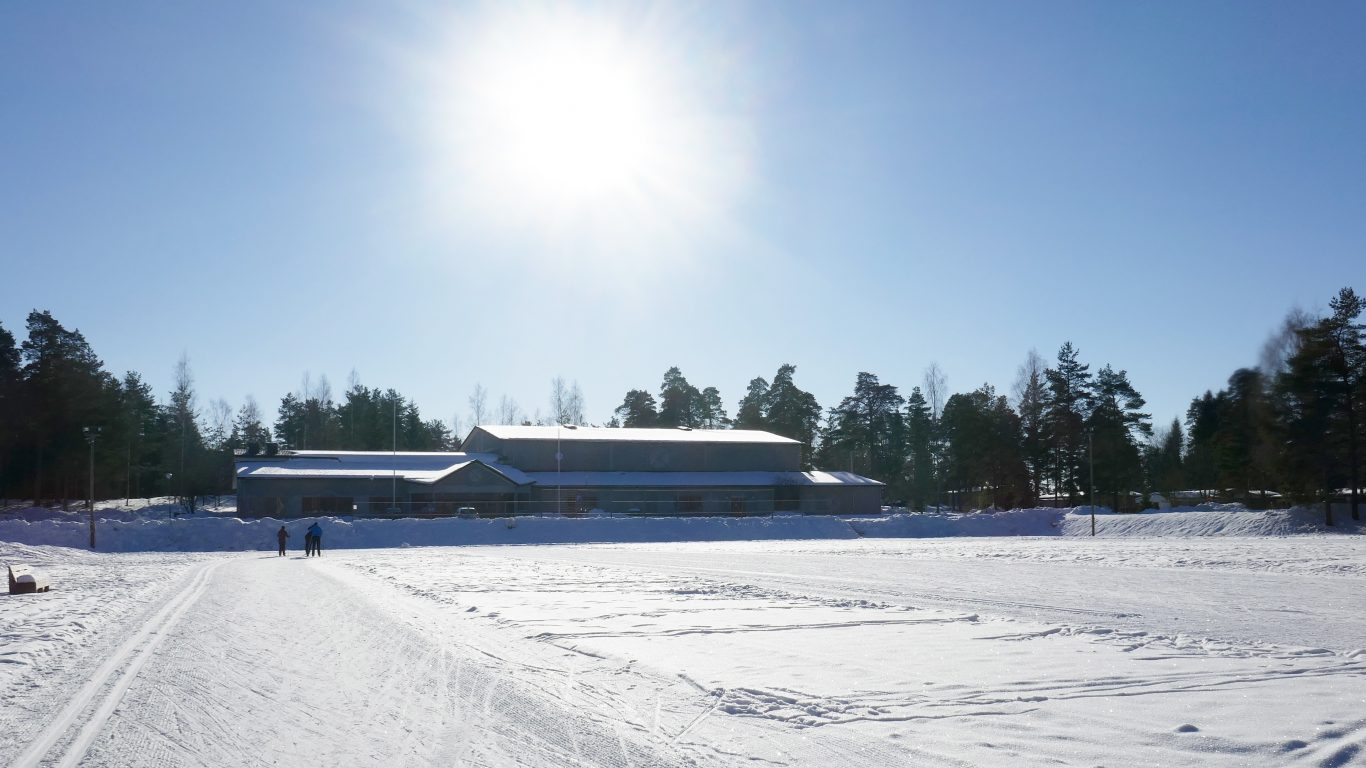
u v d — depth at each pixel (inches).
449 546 2317.9
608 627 666.8
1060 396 3553.2
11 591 1042.7
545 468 3388.3
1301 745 326.3
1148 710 384.8
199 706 412.8
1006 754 321.4
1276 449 2561.5
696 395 5610.2
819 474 3624.5
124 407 3698.3
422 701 418.6
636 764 315.3
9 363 3107.8
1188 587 960.9
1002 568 1279.5
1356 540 2034.9
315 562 1617.9
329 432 4921.3
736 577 1147.9
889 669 485.4
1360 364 2469.2
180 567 1498.5
